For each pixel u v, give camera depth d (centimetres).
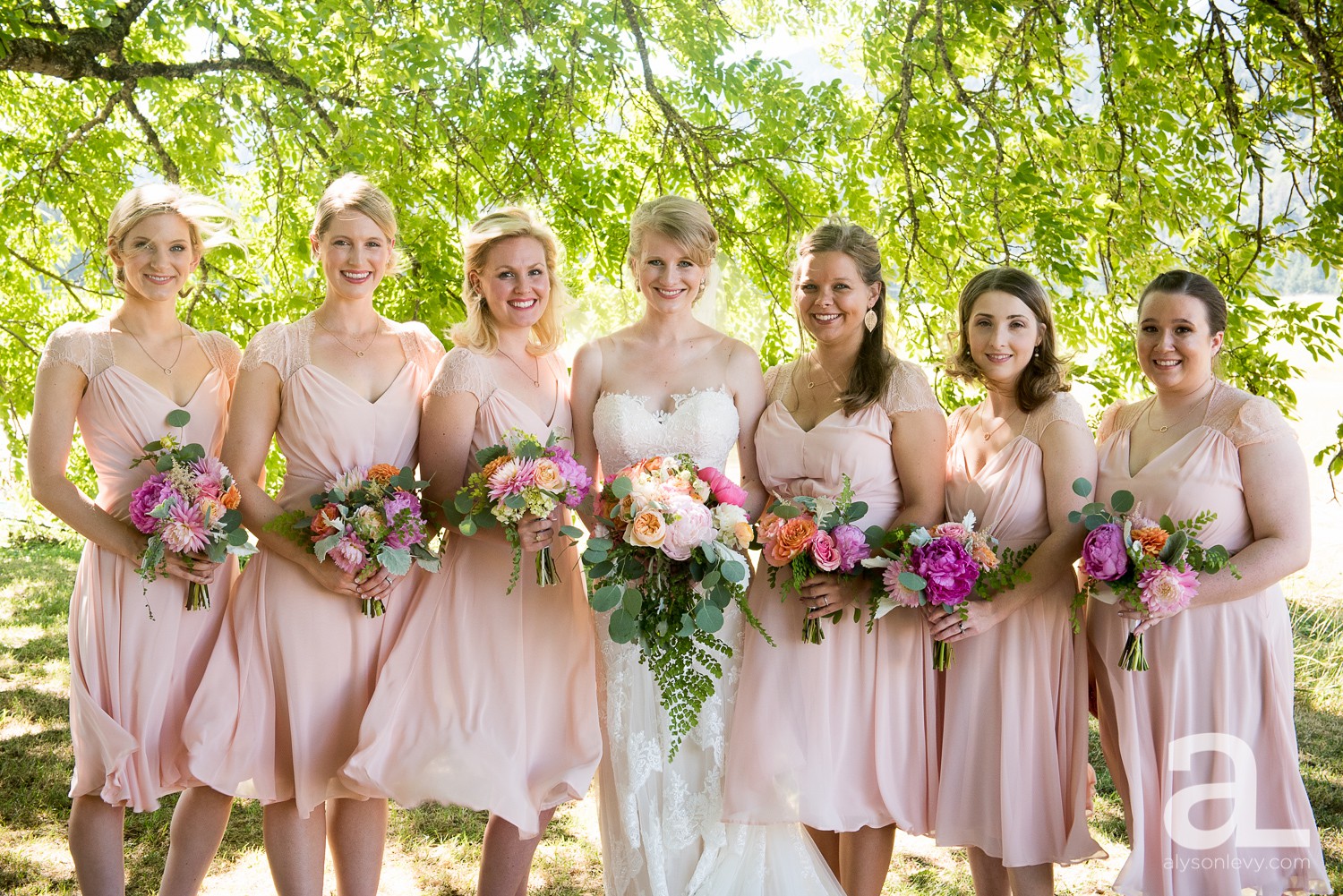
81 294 666
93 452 301
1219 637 272
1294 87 550
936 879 371
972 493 301
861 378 304
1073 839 281
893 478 305
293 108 546
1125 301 537
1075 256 516
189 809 297
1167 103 545
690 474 280
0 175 674
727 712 307
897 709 300
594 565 279
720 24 630
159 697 297
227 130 561
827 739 299
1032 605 289
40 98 670
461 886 362
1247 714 272
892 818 299
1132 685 276
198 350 315
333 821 310
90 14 500
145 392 299
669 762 301
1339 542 877
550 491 276
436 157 578
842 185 591
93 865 293
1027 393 297
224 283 566
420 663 307
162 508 275
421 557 294
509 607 308
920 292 572
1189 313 282
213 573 297
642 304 328
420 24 553
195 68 538
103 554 298
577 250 577
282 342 306
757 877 300
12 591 801
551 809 310
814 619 293
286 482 310
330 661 300
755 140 581
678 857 304
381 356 315
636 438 309
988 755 290
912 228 550
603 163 645
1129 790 279
